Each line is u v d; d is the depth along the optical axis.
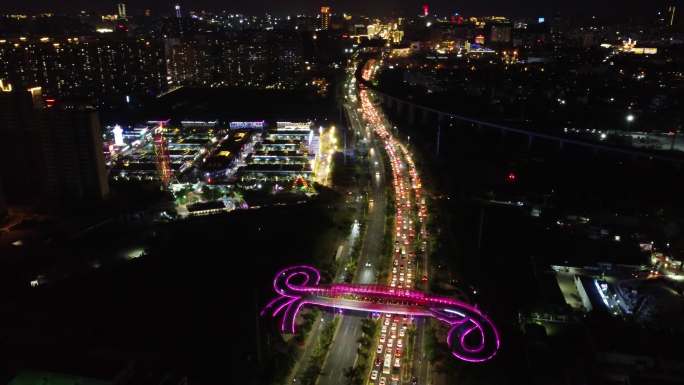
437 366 199.38
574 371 189.00
